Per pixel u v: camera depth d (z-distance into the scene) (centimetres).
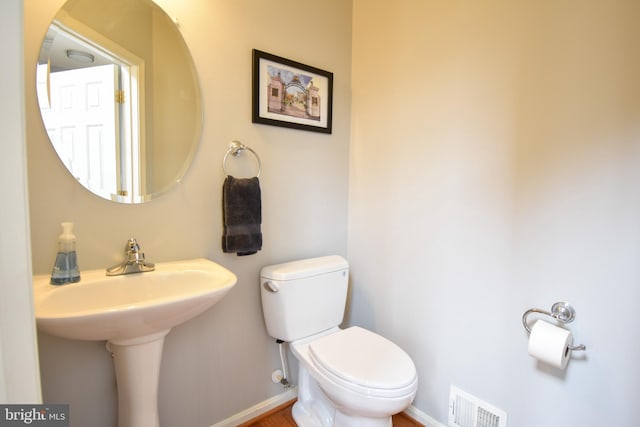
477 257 133
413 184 156
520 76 117
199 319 137
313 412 153
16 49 42
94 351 113
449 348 144
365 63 176
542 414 116
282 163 159
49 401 106
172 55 124
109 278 105
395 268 166
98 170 111
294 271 146
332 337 142
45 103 100
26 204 44
